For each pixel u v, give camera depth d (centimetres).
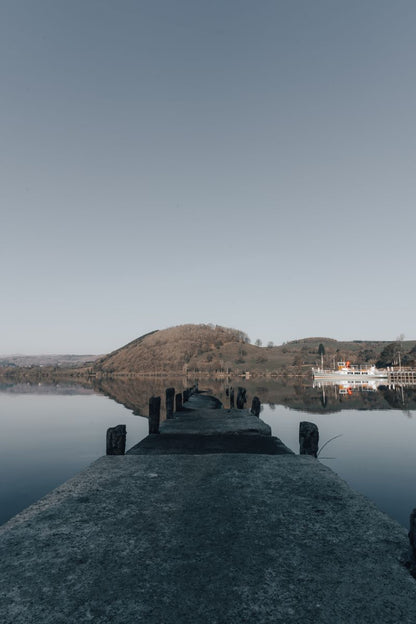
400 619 250
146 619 251
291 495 494
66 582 294
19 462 1700
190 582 294
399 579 298
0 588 287
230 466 648
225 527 395
